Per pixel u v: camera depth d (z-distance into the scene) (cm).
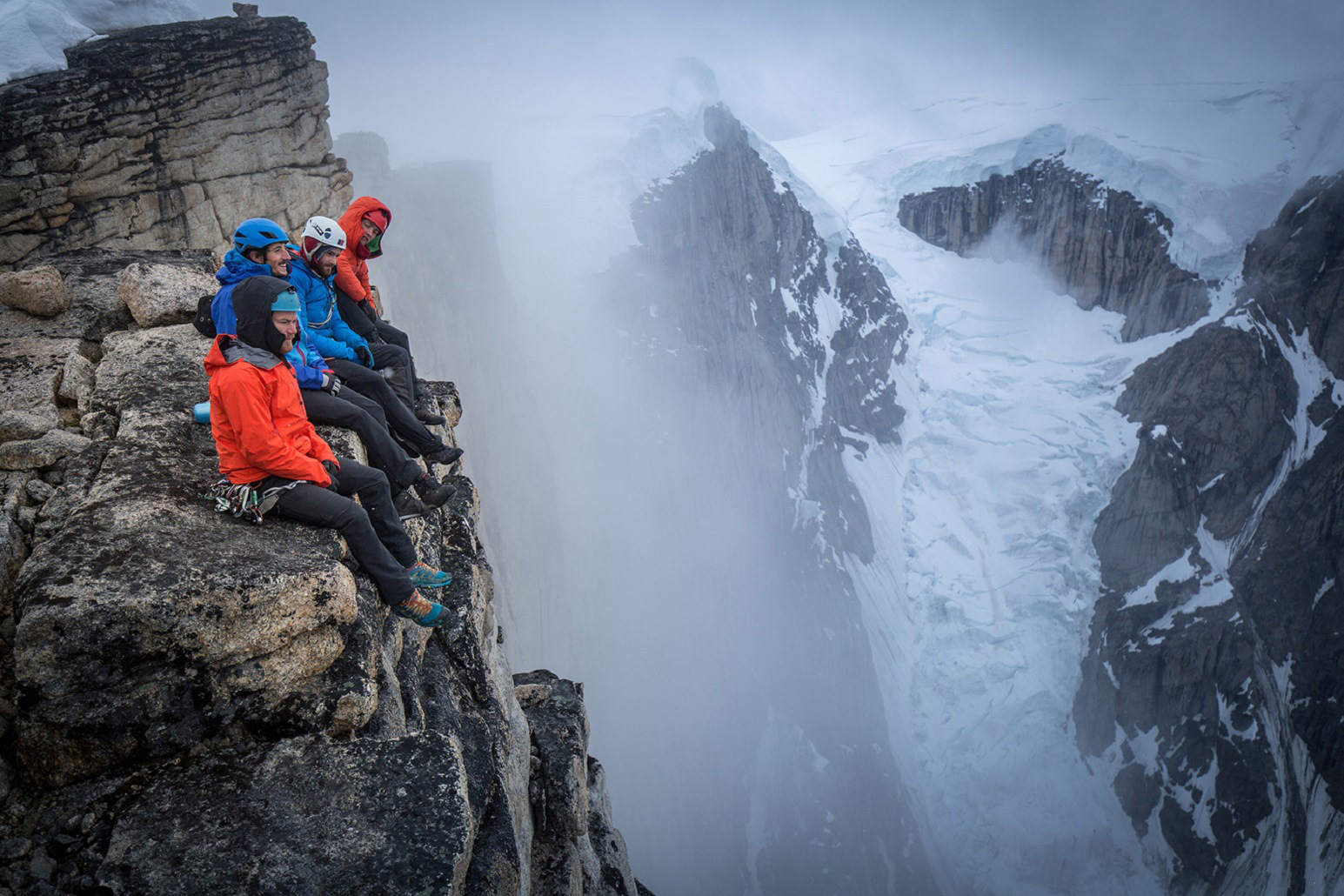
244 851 378
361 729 459
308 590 446
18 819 398
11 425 572
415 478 627
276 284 471
